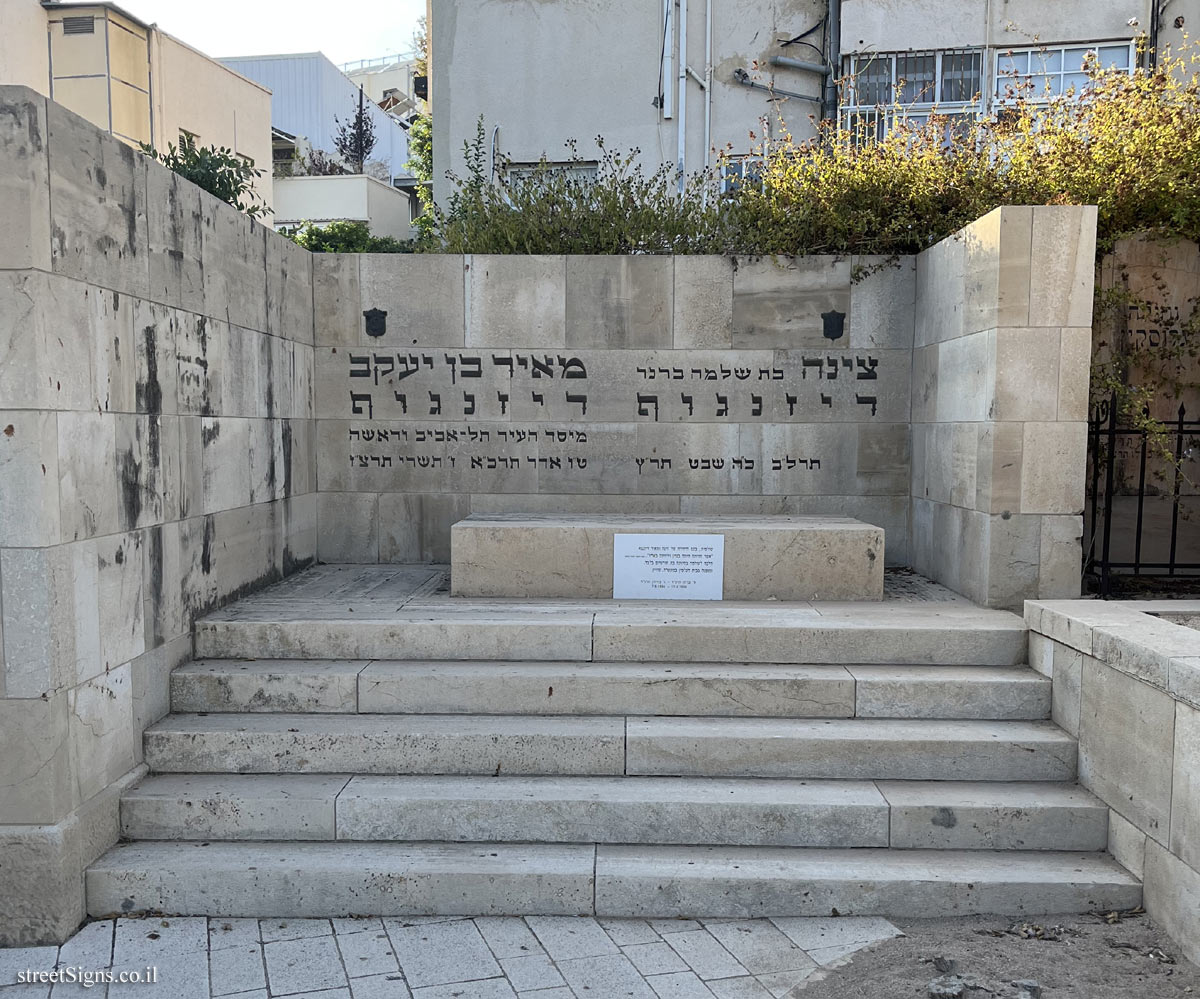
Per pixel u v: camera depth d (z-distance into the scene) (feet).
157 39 47.73
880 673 15.85
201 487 16.75
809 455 23.54
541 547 19.07
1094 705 13.93
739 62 39.24
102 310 12.95
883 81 38.14
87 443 12.58
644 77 39.63
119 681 13.67
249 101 58.29
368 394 23.59
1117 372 20.65
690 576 19.01
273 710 15.56
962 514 19.51
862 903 12.75
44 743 11.80
